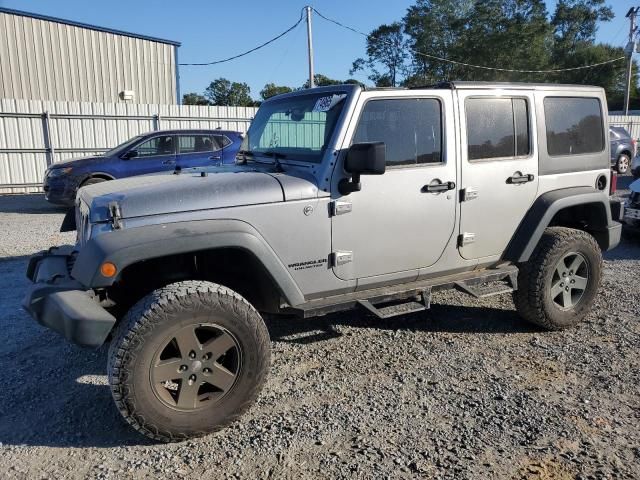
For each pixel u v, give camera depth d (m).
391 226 3.90
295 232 3.55
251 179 3.53
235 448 3.14
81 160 11.19
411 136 3.94
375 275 3.95
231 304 3.20
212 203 3.33
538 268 4.62
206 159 11.50
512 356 4.39
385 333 4.88
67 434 3.31
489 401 3.67
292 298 3.61
